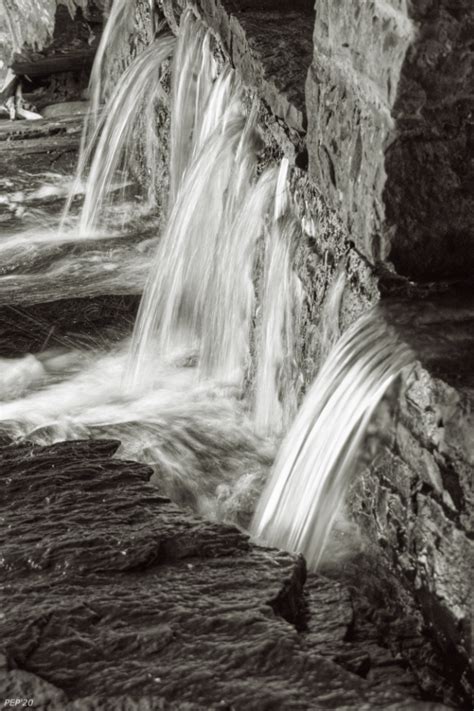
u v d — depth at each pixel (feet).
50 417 18.99
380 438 12.74
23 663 10.44
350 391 13.35
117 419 18.99
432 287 14.05
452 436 11.41
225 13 21.30
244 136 20.38
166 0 28.35
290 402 17.65
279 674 10.19
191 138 25.77
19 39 40.29
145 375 21.06
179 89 26.35
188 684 10.00
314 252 16.47
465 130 13.30
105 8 38.19
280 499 14.56
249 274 19.79
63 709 9.74
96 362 21.52
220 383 20.76
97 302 23.50
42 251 27.63
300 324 17.06
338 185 15.15
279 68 18.75
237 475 16.80
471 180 13.52
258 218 19.35
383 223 13.58
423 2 12.36
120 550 12.53
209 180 22.02
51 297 24.03
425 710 9.59
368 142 13.82
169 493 16.25
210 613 11.19
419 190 13.46
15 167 34.45
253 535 14.82
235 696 9.82
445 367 12.00
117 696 9.87
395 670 10.99
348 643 11.28
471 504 11.14
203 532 13.08
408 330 13.07
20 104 41.34
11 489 14.62
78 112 40.22
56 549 12.57
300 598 12.24
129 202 31.24
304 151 17.28
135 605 11.38
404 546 12.42
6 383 20.47
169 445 17.70
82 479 14.88
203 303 22.12
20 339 22.09
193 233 22.49
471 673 11.10
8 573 12.19
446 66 12.78
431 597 11.87
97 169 32.65
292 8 21.26
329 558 13.58
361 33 13.73
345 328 14.92
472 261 13.96
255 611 11.23
